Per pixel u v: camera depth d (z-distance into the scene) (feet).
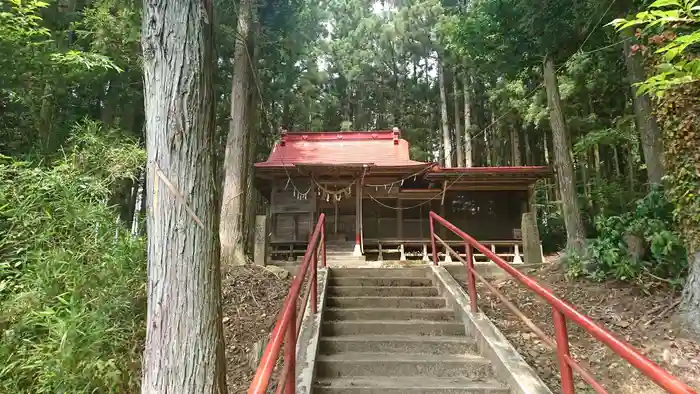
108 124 26.78
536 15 26.81
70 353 10.12
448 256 35.06
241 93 27.66
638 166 49.67
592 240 22.39
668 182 15.79
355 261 32.24
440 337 14.39
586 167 55.16
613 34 24.41
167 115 8.00
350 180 36.73
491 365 12.28
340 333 14.96
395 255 38.73
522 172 35.91
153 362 7.30
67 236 13.67
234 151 26.50
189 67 8.27
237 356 15.90
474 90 72.49
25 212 13.32
